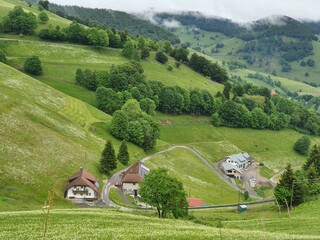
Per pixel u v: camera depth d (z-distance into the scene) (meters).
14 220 51.09
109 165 124.56
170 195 74.25
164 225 51.00
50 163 107.31
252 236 44.81
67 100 171.75
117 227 48.00
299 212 87.06
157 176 75.31
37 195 90.50
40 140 115.06
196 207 113.81
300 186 98.06
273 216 89.94
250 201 131.00
